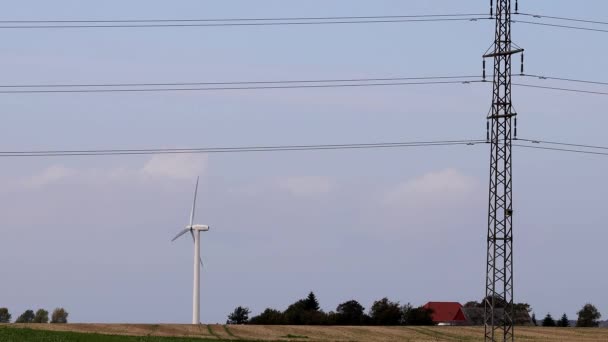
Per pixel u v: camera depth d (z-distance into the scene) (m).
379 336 192.50
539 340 184.12
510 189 113.06
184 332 182.25
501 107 114.06
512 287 112.69
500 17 115.38
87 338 140.62
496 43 115.19
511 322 112.38
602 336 198.88
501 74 114.75
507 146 113.62
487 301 113.62
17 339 132.88
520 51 113.69
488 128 114.62
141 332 178.88
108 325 187.75
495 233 113.31
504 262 112.75
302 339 175.25
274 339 171.88
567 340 185.00
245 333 186.75
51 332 149.75
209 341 148.50
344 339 180.75
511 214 112.69
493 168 113.81
